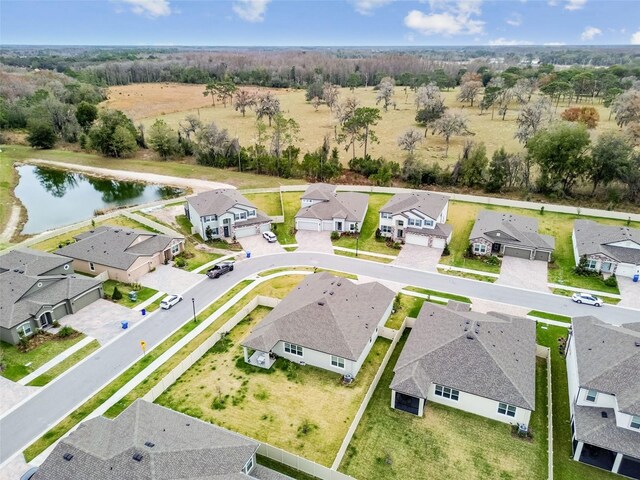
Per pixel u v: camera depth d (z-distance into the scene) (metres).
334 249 62.28
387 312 45.50
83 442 27.19
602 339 35.38
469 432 32.34
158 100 175.88
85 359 39.56
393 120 138.38
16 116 136.75
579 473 29.25
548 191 80.50
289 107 162.62
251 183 91.19
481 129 122.62
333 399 35.38
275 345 40.22
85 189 93.12
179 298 48.81
